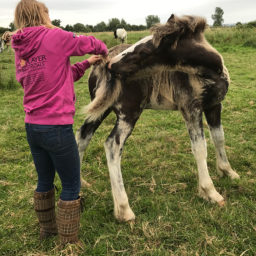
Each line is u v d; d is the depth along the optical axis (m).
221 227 2.40
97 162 3.81
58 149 1.94
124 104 2.52
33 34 1.81
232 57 12.06
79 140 3.00
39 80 1.84
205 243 2.23
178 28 2.15
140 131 4.78
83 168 3.61
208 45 2.30
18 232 2.49
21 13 1.88
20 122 5.29
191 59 2.23
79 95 7.22
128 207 2.58
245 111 5.50
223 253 2.14
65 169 2.04
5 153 4.07
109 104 2.55
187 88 2.55
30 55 1.83
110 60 2.30
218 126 3.04
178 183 3.13
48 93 1.85
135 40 20.09
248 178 3.19
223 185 3.05
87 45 1.97
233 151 3.86
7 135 4.70
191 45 2.21
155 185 3.14
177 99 2.63
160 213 2.65
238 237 2.30
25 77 1.87
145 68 2.27
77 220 2.17
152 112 5.79
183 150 4.00
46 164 2.16
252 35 15.48
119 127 2.57
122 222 2.56
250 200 2.78
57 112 1.88
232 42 15.57
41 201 2.23
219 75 2.36
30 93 1.90
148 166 3.62
